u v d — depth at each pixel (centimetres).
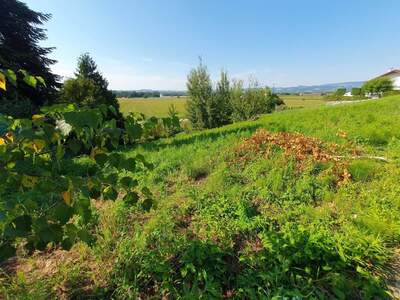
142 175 524
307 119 980
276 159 532
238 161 554
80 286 255
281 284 237
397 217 327
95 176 189
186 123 2030
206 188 442
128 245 290
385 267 261
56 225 168
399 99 1484
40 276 271
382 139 632
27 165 186
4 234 155
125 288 243
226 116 2164
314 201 391
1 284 247
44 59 1817
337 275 237
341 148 581
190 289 245
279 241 279
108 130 179
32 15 1794
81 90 1571
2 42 1698
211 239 304
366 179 440
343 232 308
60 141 172
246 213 352
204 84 2078
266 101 2161
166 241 302
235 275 261
